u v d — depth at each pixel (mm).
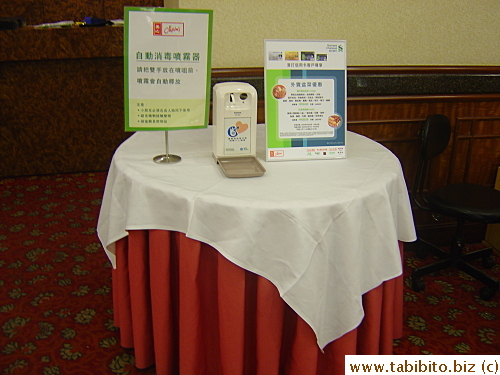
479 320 2457
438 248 2912
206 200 1564
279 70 1900
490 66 2967
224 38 2676
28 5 5734
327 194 1609
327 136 1958
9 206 3727
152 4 6035
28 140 4254
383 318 1938
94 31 3998
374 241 1710
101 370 2066
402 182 1919
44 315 2428
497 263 3016
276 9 2680
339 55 1945
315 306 1610
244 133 1866
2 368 2055
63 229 3377
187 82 1854
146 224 1691
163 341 1848
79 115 4289
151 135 2254
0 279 2740
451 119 3008
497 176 3105
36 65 4047
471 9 2867
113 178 1948
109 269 2881
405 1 2789
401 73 2865
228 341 1686
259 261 1582
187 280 1666
